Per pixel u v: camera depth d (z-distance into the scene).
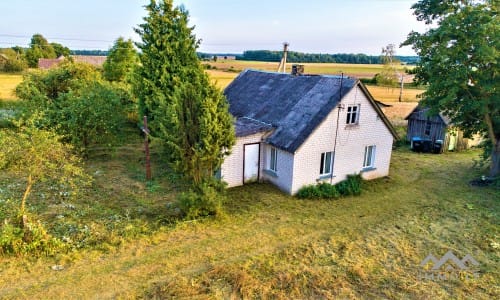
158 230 12.43
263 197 16.23
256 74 24.58
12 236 10.52
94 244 11.40
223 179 16.95
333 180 17.89
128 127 26.78
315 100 17.67
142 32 22.31
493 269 10.70
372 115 18.41
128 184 17.03
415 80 19.67
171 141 13.21
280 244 11.95
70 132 19.69
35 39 98.31
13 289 9.06
